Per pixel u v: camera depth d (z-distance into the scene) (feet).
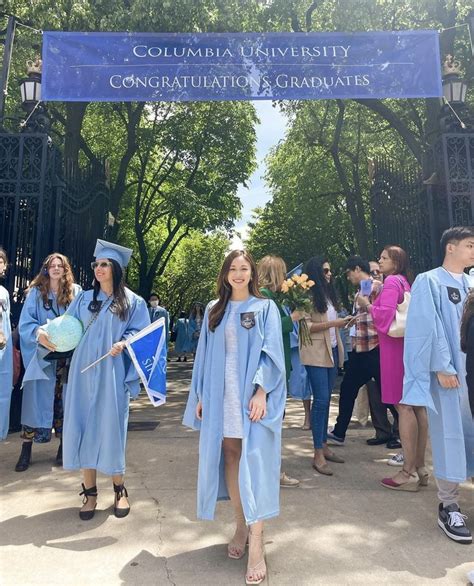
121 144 55.83
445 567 8.92
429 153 22.38
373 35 22.85
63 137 36.99
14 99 38.24
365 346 16.48
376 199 29.04
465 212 19.97
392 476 14.07
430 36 22.82
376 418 17.72
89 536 10.20
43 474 14.30
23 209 20.88
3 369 14.02
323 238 69.36
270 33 22.86
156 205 64.49
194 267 111.14
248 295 9.75
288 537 10.11
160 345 11.70
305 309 13.21
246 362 9.17
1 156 20.85
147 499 12.20
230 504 11.91
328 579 8.50
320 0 34.99
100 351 11.62
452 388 10.56
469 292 9.80
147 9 28.30
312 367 14.70
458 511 10.37
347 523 10.79
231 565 9.01
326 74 22.79
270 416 8.90
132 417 22.77
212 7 30.63
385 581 8.43
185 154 60.49
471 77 33.06
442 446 10.48
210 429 9.07
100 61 22.30
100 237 29.32
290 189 67.36
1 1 27.86
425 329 10.72
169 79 22.45
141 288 56.85
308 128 52.13
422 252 22.07
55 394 15.24
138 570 8.82
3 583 8.38
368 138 53.26
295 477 13.94
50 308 14.99
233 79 22.65
